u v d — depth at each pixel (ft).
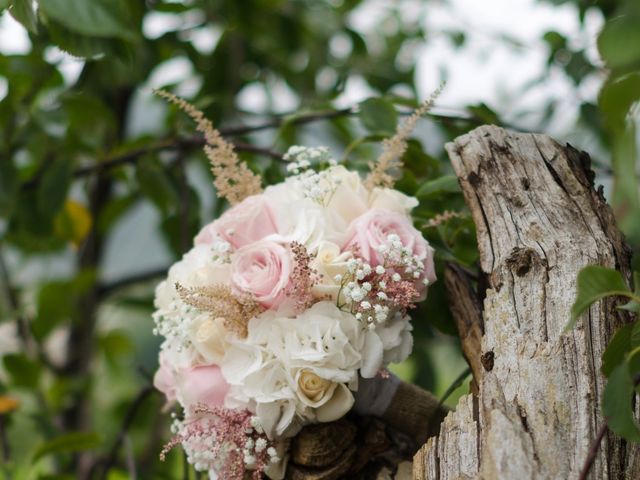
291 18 6.84
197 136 5.07
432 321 3.95
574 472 2.98
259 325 3.31
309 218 3.39
